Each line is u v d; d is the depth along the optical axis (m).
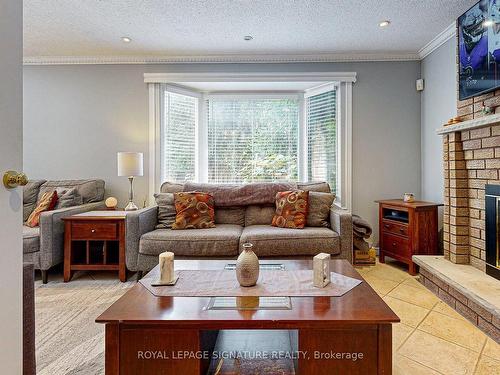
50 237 2.72
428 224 2.98
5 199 0.96
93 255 3.07
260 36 3.18
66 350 1.70
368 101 3.69
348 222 2.65
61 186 3.48
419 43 3.36
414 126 3.68
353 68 3.69
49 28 3.00
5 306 0.96
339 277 1.61
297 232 2.69
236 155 4.09
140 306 1.26
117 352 1.16
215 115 4.10
